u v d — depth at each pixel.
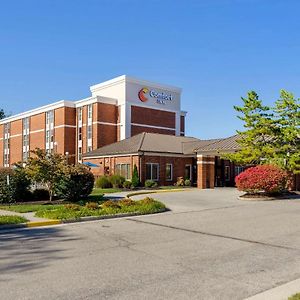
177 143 42.06
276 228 12.12
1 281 6.54
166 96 56.50
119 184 34.62
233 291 6.02
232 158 28.06
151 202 17.50
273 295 5.72
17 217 13.38
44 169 19.53
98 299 5.65
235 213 16.08
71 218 13.78
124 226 12.73
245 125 27.27
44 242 10.02
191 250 8.97
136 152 36.06
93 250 8.98
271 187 22.20
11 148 67.44
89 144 51.84
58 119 55.09
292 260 8.05
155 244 9.67
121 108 52.03
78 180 20.83
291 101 25.88
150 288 6.16
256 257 8.30
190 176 40.22
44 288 6.16
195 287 6.21
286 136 25.41
